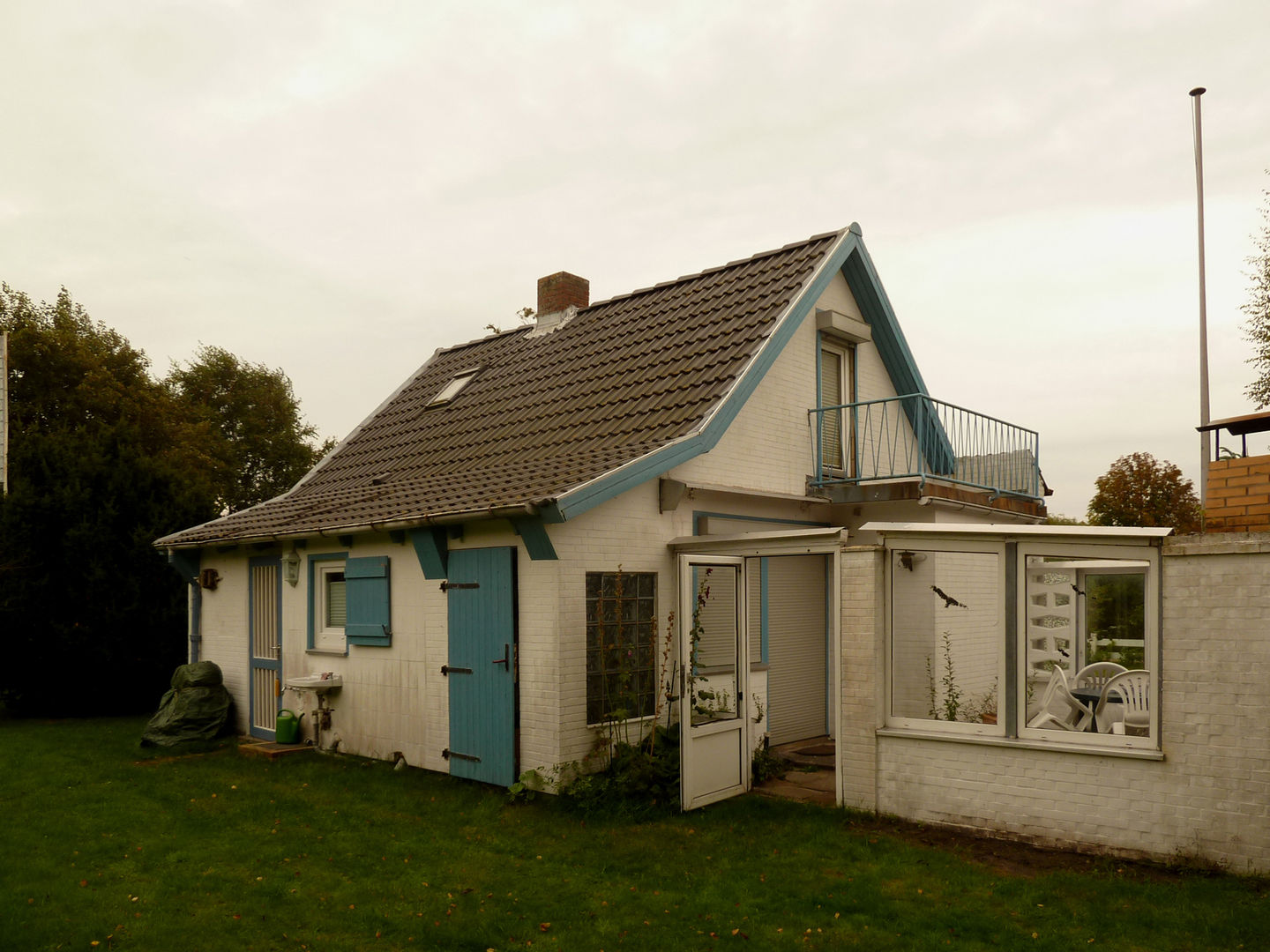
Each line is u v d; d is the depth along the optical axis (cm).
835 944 524
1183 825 639
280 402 4162
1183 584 650
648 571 920
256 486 4028
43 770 1007
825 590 1219
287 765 1042
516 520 834
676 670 924
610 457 927
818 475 1171
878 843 705
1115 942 519
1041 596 1191
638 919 564
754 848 698
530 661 849
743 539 881
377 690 1042
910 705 1120
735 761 862
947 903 582
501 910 580
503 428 1226
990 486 1246
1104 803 671
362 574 1058
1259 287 2148
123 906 586
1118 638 1123
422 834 746
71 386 2761
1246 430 677
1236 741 623
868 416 1277
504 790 872
